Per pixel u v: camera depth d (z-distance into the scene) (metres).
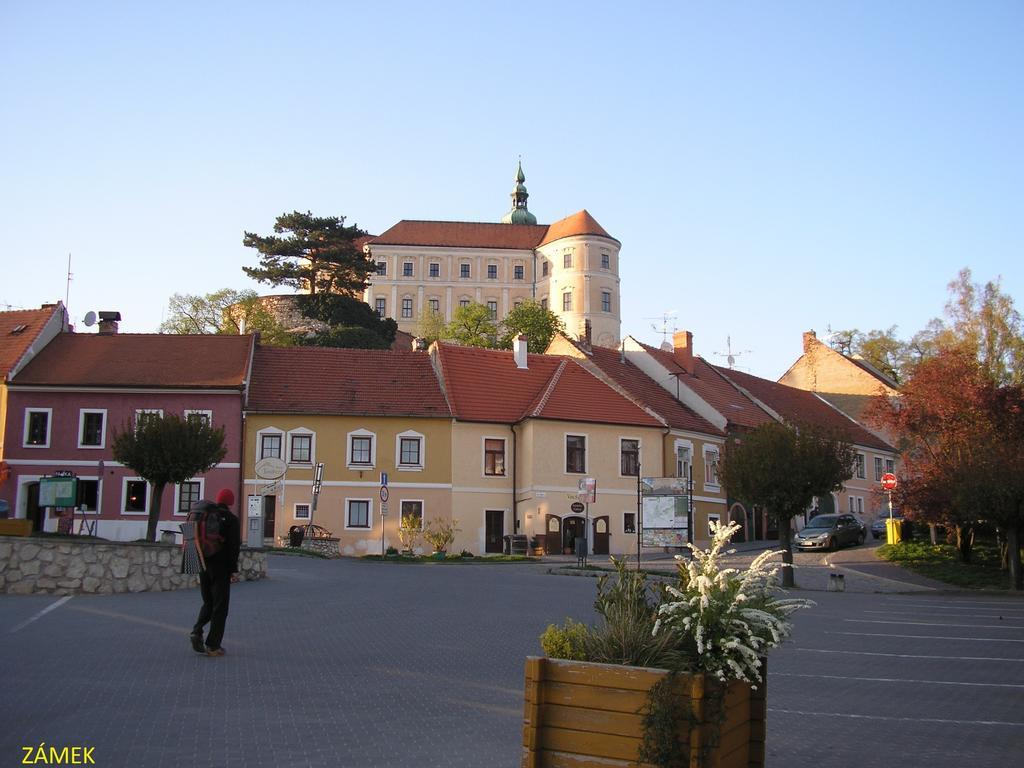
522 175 156.62
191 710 10.57
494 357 54.88
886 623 22.31
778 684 14.02
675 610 7.96
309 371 51.31
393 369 52.59
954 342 60.25
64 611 17.91
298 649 14.79
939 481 38.94
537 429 50.12
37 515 46.38
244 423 48.00
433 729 10.15
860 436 71.88
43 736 9.36
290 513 47.78
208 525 13.87
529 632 17.62
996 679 15.12
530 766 7.44
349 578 27.69
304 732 9.84
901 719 11.90
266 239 90.00
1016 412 41.47
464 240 134.12
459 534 49.22
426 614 19.69
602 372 56.25
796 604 8.42
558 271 130.00
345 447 48.78
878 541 53.19
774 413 65.94
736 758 7.83
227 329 83.31
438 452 49.56
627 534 51.34
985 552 41.06
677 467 54.09
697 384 62.06
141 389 47.25
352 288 90.81
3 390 46.88
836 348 89.75
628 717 7.29
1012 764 9.88
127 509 46.44
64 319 53.66
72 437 46.84
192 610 18.59
